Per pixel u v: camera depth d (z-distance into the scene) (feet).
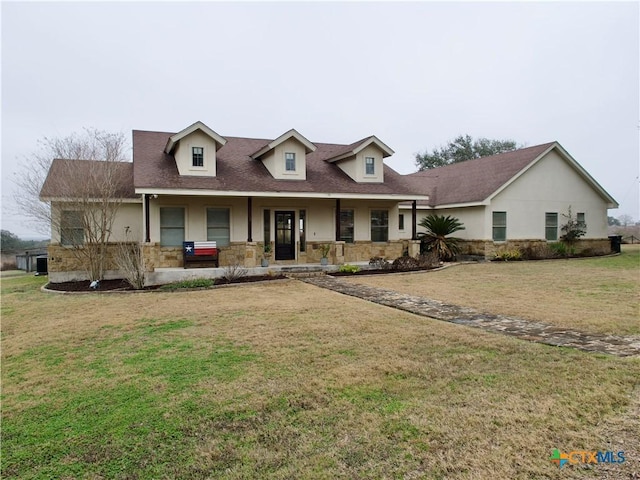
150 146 52.42
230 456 9.80
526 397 12.33
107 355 17.88
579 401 11.92
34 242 102.73
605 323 20.90
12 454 10.21
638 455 9.15
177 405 12.59
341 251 48.88
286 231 52.01
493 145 135.74
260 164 53.72
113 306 29.32
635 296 28.86
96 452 10.19
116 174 45.96
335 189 49.96
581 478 8.41
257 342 18.98
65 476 9.25
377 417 11.42
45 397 13.55
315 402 12.54
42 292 37.91
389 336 19.43
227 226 49.08
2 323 25.04
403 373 14.62
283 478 8.86
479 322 22.12
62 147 43.78
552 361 15.31
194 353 17.66
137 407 12.57
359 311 25.46
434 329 20.57
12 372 16.12
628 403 11.71
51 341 20.39
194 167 46.29
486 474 8.67
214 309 27.04
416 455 9.53
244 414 11.92
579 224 68.90
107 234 47.03
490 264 55.88
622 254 70.03
